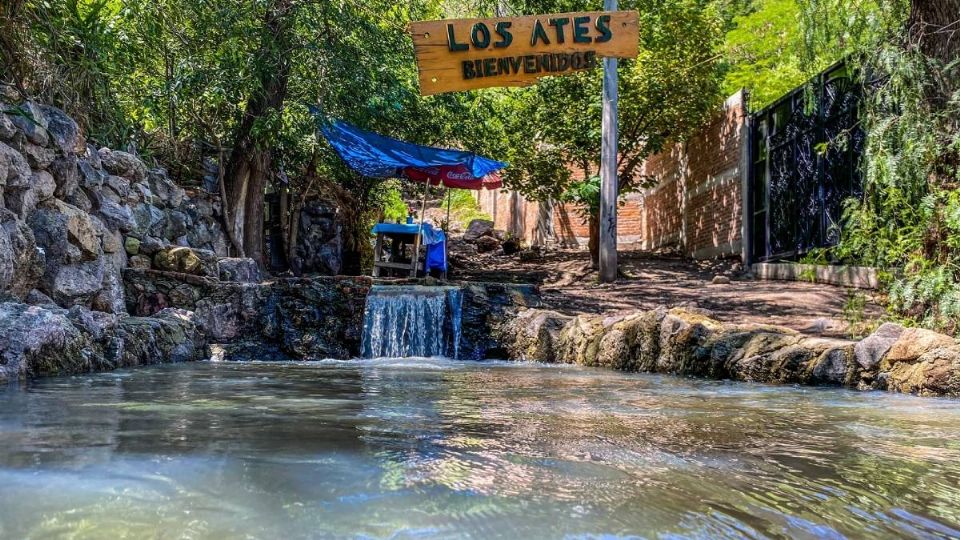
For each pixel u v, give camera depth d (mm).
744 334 5289
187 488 1436
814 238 10094
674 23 12953
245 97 9758
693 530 1263
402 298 8422
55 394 3291
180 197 9070
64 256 5668
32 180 5531
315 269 12641
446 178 12398
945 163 5348
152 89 9562
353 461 1738
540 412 2938
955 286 4984
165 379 4289
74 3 7398
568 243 18484
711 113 13961
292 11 9539
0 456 1729
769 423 2740
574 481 1603
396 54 11258
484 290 8828
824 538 1254
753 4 17625
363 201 15320
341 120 11156
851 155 8922
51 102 6641
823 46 6879
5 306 4359
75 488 1419
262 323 7789
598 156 13727
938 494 1585
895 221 5727
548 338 7582
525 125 14070
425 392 3783
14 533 1134
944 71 5363
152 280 7336
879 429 2623
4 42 5949
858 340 5117
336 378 4707
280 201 12250
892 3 5914
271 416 2582
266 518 1247
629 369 6191
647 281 11719
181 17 9242
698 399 3660
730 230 13328
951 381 3875
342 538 1149
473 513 1314
